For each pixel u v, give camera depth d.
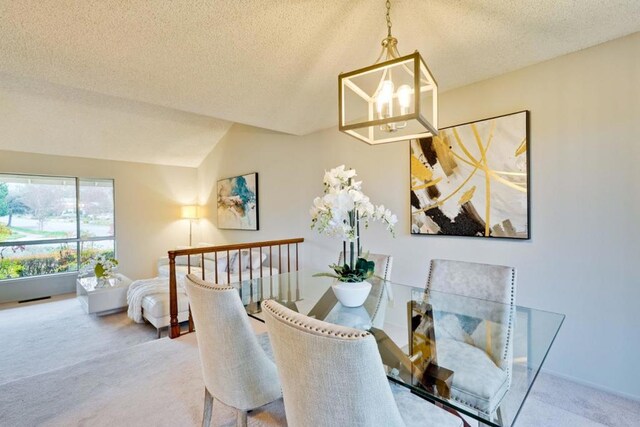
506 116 2.32
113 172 5.54
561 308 2.14
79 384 2.18
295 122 3.43
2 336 3.39
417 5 1.58
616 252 1.94
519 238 2.28
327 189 1.68
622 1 1.55
